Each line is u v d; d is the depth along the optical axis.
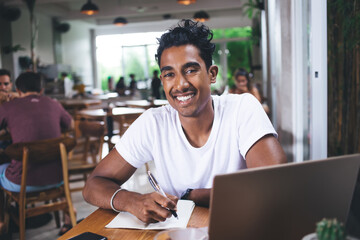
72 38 14.55
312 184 0.68
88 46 16.08
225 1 12.10
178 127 1.24
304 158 2.75
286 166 0.64
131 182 2.31
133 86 12.52
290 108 2.76
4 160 2.74
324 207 0.70
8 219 2.74
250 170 0.62
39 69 11.34
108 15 12.97
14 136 2.59
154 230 0.95
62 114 2.82
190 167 1.23
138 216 1.00
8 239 2.70
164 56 1.10
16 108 2.59
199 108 1.11
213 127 1.20
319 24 2.11
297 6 2.63
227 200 0.62
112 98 8.93
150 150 1.29
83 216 3.15
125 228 0.97
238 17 14.10
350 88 1.98
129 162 1.29
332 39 2.17
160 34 1.14
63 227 2.82
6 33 10.76
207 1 12.20
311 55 2.20
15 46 10.72
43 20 12.56
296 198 0.67
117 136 6.46
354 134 1.96
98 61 16.78
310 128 2.38
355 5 1.89
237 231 0.64
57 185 2.60
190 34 1.08
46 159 2.47
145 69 16.97
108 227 0.98
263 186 0.63
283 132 2.81
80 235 0.92
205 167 1.22
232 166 1.23
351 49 1.95
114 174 1.29
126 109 5.48
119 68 17.05
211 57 1.12
